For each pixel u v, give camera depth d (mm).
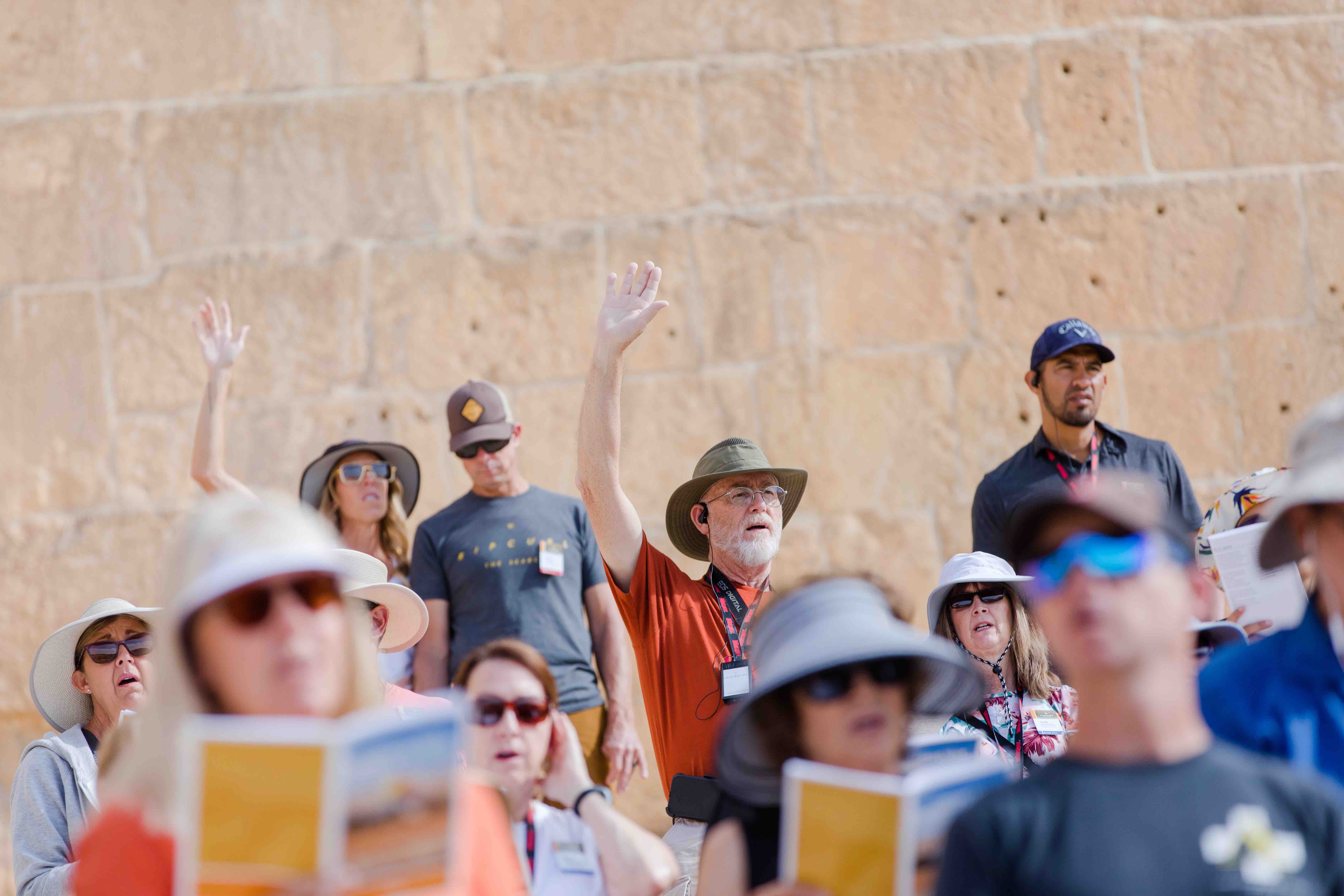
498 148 10633
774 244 10555
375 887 2816
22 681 9930
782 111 10711
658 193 10617
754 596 7527
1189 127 10805
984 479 9508
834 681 3598
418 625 7016
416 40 10734
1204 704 4016
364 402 10312
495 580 8844
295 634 3109
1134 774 2961
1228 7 10836
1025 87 10805
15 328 10336
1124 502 3131
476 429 9164
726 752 3738
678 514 8023
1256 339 10555
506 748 4848
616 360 7277
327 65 10703
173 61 10672
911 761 3760
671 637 7211
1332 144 10820
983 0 10906
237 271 10445
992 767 3309
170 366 10352
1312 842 2898
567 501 9336
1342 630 3947
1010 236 10609
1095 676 3039
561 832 4891
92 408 10289
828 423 10344
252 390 10297
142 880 2932
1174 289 10594
